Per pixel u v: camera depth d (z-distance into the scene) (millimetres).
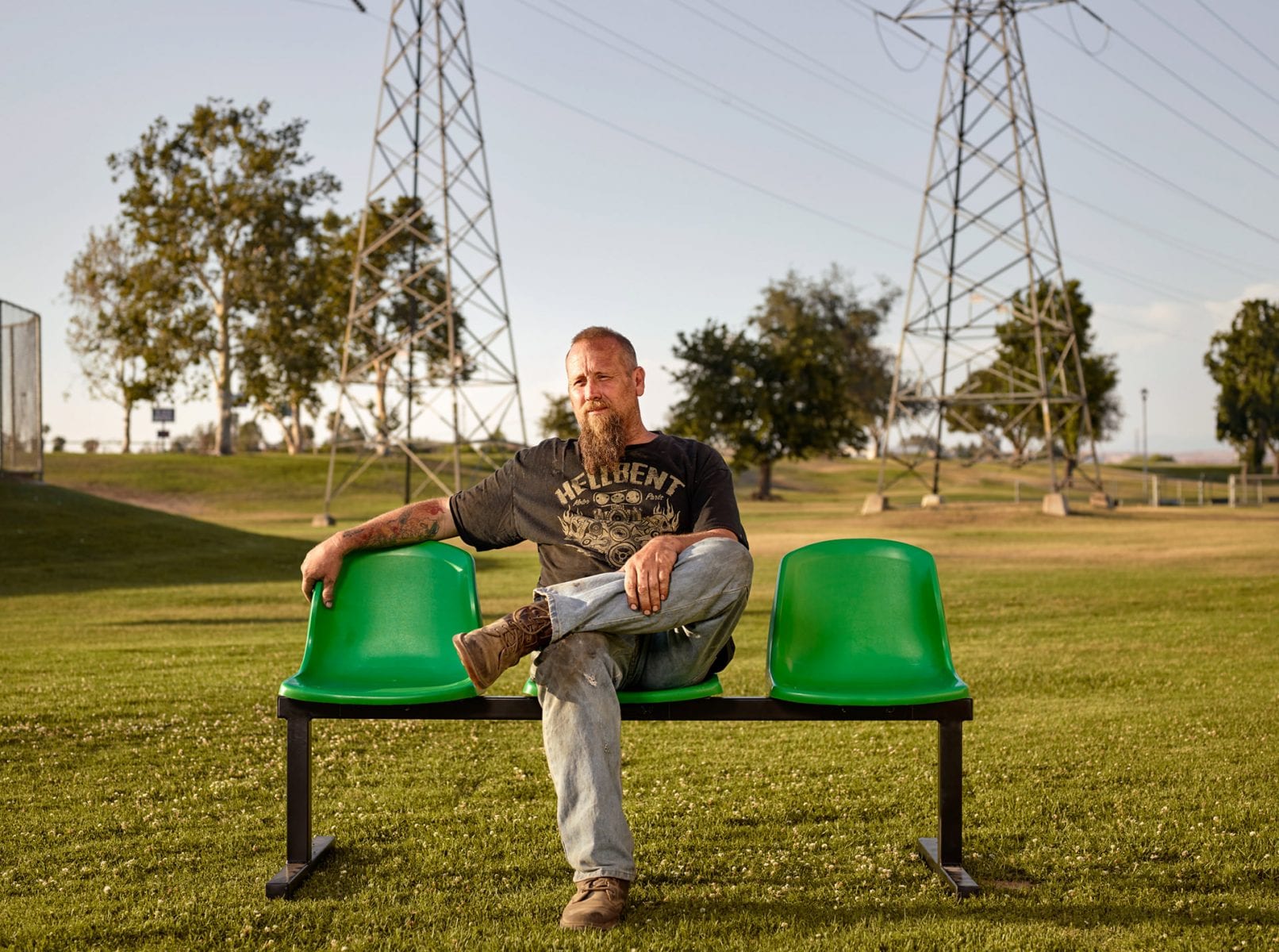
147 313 57438
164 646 8922
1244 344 78938
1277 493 56000
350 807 4168
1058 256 34312
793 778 4602
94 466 53500
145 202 55344
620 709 3109
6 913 3045
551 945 2791
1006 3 33500
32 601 13602
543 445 3469
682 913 3066
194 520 24641
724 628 3164
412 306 38625
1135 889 3266
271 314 57406
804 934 2895
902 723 5809
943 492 58094
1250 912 3059
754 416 53469
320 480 52375
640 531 3303
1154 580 14570
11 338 23438
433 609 3477
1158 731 5473
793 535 26453
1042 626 10281
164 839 3738
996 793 4348
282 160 56312
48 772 4602
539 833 3840
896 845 3715
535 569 18859
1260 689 6684
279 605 13273
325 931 2934
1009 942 2816
